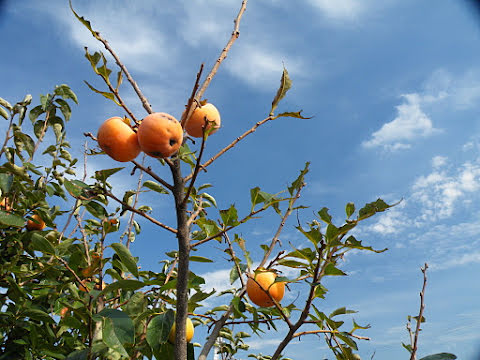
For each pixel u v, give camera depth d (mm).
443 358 679
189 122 730
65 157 1075
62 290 834
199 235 957
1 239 946
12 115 1014
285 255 820
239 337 1146
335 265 780
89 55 622
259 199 791
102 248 830
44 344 795
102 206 806
